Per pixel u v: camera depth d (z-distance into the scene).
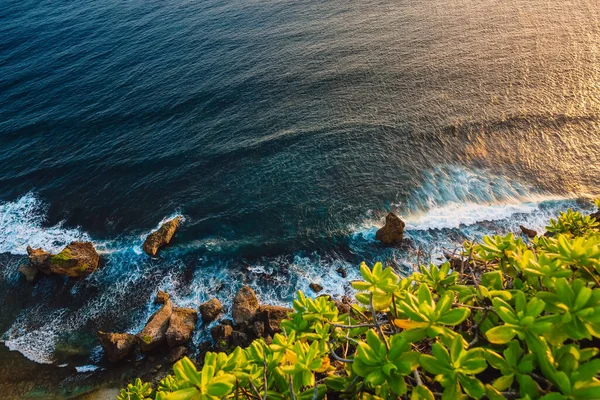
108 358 17.75
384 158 27.19
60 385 16.97
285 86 37.84
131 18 60.34
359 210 23.59
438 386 2.75
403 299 3.00
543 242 3.83
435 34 44.16
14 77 46.09
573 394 2.11
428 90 34.22
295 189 25.73
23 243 24.27
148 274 21.41
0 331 19.58
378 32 46.16
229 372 2.82
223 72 41.62
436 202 23.48
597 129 27.16
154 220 24.95
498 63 36.78
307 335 3.36
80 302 20.41
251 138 31.06
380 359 2.53
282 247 22.05
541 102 30.45
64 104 39.50
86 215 26.16
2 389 17.03
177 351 17.39
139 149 31.59
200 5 62.81
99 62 47.59
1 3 74.19
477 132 28.31
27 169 30.80
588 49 37.03
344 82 37.16
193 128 33.56
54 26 60.12
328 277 20.17
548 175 24.28
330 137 29.75
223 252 22.16
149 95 39.16
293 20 52.62
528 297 2.95
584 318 2.38
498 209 22.47
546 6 48.16
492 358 2.44
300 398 2.77
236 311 17.98
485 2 51.59
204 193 26.56
